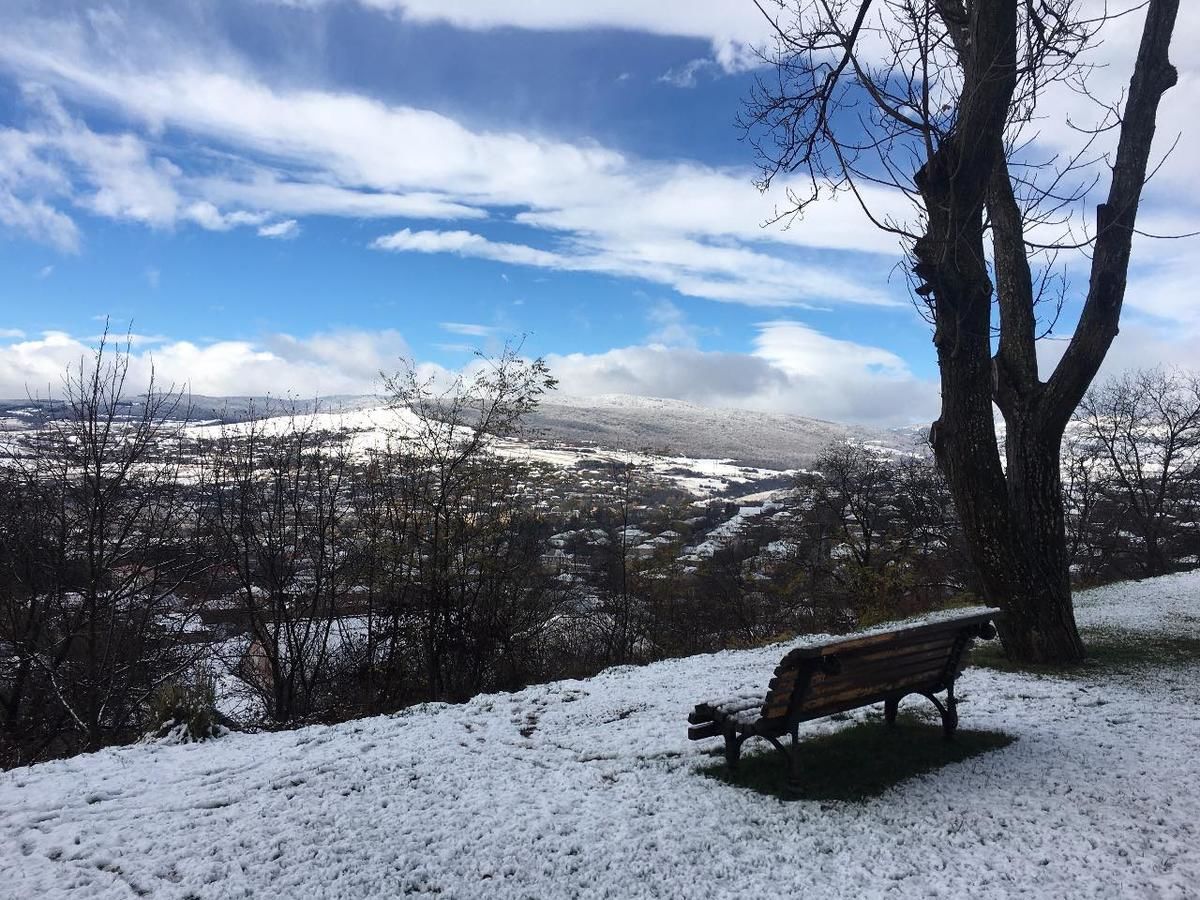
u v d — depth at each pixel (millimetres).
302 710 13406
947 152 6598
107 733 12516
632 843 3881
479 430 14078
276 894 3436
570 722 6484
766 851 3762
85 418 11844
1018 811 4133
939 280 6941
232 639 15094
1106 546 27406
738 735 4945
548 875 3602
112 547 12148
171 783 5094
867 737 5516
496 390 14156
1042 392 7641
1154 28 7156
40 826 4359
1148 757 4938
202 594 14477
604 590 18984
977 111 6344
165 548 12812
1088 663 7664
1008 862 3551
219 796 4750
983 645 8766
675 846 3834
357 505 14055
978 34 6293
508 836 4004
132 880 3635
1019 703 6359
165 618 14008
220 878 3625
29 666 12266
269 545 14023
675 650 18469
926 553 22047
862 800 4375
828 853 3730
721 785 4699
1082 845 3691
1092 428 29281
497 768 5238
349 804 4512
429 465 13945
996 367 7934
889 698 5488
